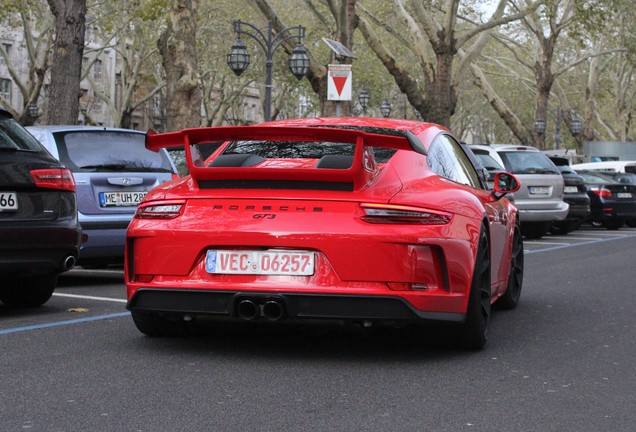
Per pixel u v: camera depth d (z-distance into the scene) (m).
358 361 5.98
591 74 59.41
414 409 4.77
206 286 5.78
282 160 6.28
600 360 6.19
